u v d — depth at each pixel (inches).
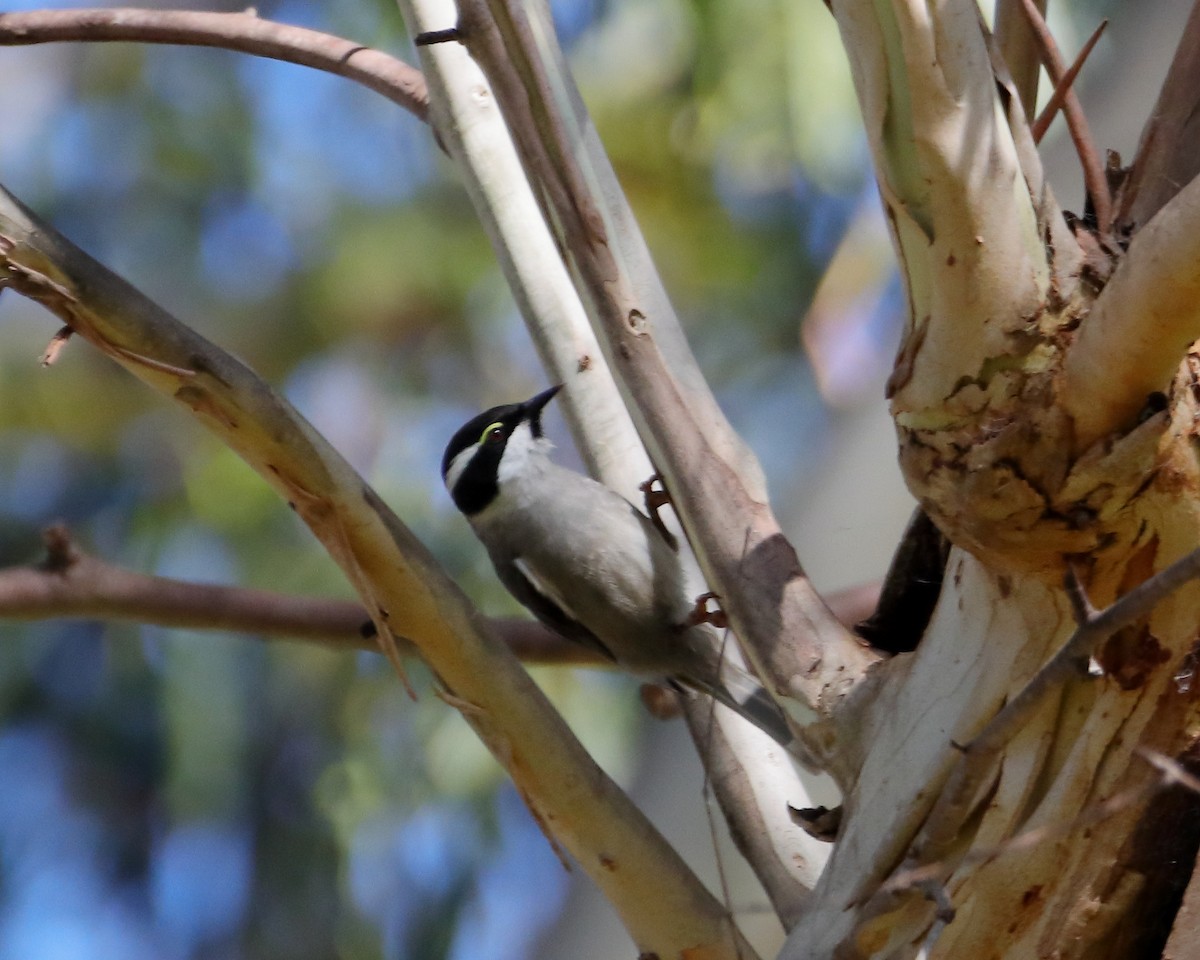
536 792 222.5
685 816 330.3
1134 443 180.4
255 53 308.5
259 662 571.2
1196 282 167.9
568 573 336.2
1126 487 183.3
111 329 204.5
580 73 570.9
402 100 304.3
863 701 216.5
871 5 178.9
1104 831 195.6
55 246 201.9
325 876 570.6
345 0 609.0
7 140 647.1
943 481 190.4
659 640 327.0
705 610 309.4
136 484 613.6
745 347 610.9
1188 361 185.8
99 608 309.9
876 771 209.9
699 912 223.3
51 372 620.7
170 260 631.8
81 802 636.7
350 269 612.4
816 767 247.6
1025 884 197.2
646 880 222.5
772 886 246.7
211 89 641.6
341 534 215.5
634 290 244.4
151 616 310.0
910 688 210.7
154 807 638.5
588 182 250.5
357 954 546.0
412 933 549.0
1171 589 146.7
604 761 501.4
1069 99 211.9
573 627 347.3
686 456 236.8
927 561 232.7
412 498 568.4
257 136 639.1
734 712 264.1
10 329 629.9
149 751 636.7
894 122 181.5
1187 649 191.6
